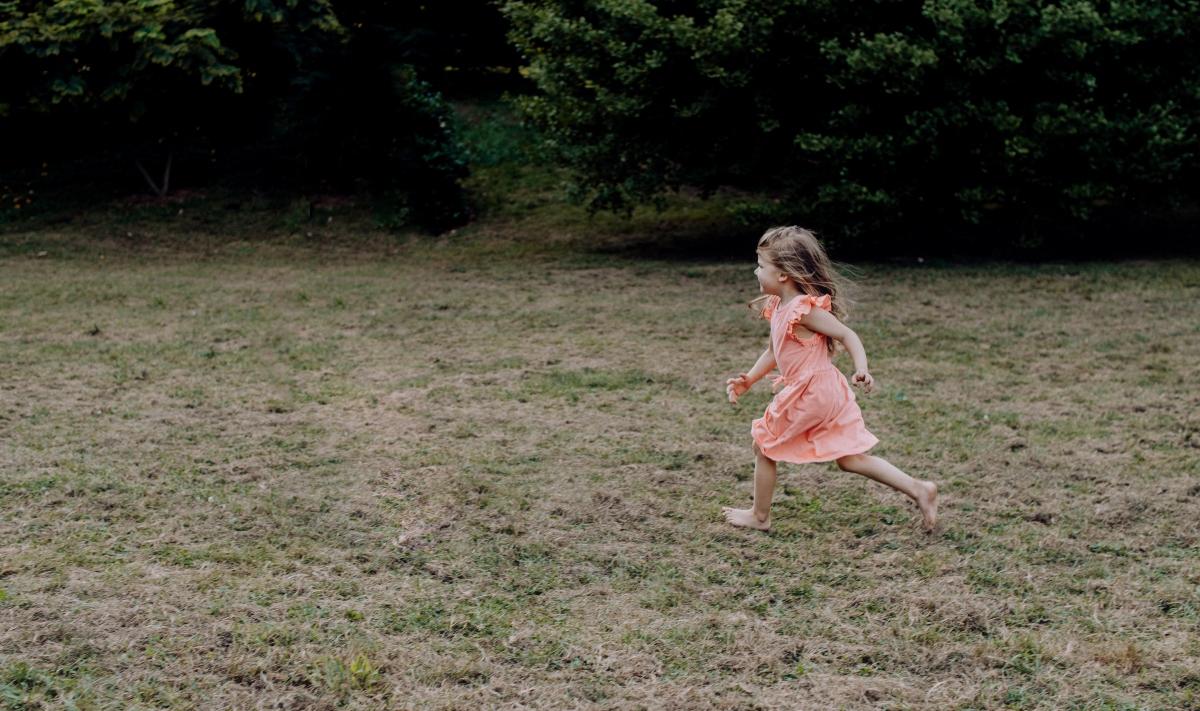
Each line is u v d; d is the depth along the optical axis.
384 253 13.39
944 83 10.83
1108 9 10.85
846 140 10.94
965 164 11.28
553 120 12.52
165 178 15.29
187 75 14.27
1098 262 11.50
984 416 6.07
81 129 15.70
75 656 3.23
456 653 3.32
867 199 10.90
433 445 5.56
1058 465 5.22
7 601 3.56
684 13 12.34
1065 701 3.07
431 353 7.84
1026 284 10.31
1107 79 11.09
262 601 3.65
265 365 7.41
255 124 16.48
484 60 19.48
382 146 15.15
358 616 3.55
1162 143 10.39
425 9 18.77
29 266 12.08
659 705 3.04
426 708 3.00
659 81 11.55
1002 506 4.67
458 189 14.93
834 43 10.66
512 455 5.39
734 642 3.41
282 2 14.81
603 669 3.23
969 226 13.48
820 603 3.72
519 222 14.63
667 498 4.78
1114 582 3.87
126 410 6.19
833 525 4.46
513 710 3.00
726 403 6.46
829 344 4.26
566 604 3.69
